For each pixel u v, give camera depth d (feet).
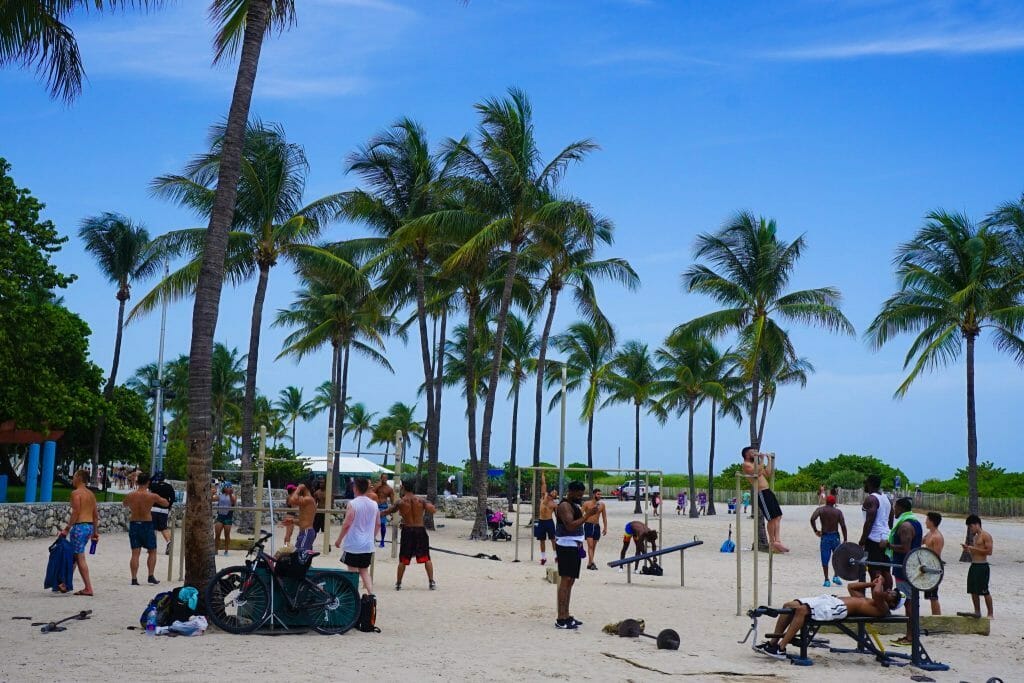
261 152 95.86
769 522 44.65
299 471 155.94
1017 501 207.31
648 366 212.23
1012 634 42.45
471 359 124.47
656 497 180.75
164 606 34.04
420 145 112.88
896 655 34.37
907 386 106.73
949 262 106.22
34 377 92.73
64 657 27.73
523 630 38.19
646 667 30.22
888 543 40.34
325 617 34.65
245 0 41.75
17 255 88.69
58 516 84.07
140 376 266.57
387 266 125.70
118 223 139.54
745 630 40.78
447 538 105.40
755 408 106.52
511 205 100.68
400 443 71.92
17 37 39.88
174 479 195.52
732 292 107.55
